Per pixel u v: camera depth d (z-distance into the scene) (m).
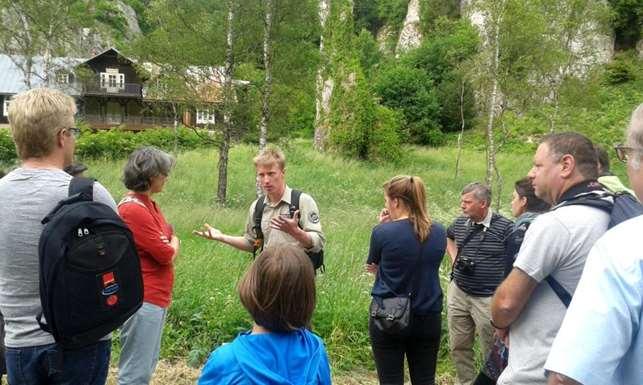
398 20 64.62
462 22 38.75
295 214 4.29
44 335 2.47
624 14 43.41
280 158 4.36
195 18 18.28
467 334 4.92
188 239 10.07
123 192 15.09
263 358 2.03
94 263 2.38
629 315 1.54
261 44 18.73
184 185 19.45
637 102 35.28
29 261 2.45
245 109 18.56
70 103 2.65
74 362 2.48
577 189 2.72
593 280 1.61
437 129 43.59
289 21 18.45
